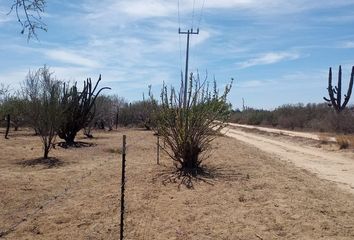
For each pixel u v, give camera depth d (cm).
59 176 1244
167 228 781
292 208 899
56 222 811
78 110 2172
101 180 1189
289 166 1609
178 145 1345
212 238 729
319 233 746
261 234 743
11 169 1370
